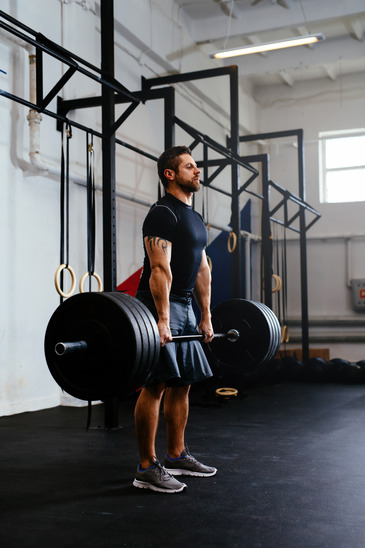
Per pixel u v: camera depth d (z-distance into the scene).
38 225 4.18
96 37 4.84
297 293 8.18
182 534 1.71
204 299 2.41
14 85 3.99
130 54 5.41
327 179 8.30
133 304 1.98
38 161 3.99
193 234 2.20
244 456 2.73
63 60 2.79
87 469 2.50
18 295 4.00
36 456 2.74
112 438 3.16
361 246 7.98
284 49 7.24
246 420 3.79
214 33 6.53
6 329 3.90
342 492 2.13
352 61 7.70
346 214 8.05
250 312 2.74
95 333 1.92
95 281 4.69
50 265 4.29
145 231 2.16
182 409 2.33
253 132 8.41
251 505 1.98
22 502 2.03
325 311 8.06
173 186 2.23
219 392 4.73
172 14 6.14
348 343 7.81
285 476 2.36
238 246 4.32
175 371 2.12
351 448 2.91
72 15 4.51
